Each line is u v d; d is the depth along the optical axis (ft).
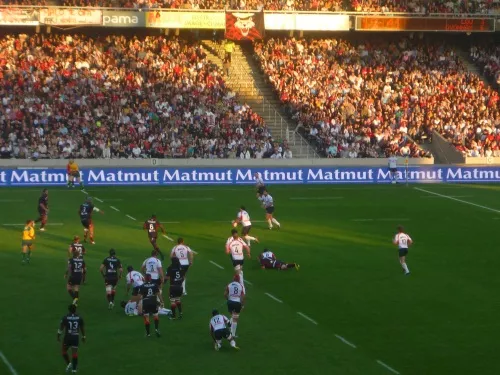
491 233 190.80
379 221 203.51
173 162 271.69
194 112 290.56
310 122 296.30
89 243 171.01
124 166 263.90
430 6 331.36
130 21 304.50
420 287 142.41
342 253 167.43
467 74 328.90
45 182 246.88
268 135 287.28
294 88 308.81
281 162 279.49
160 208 214.48
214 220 199.72
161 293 132.05
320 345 112.06
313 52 326.65
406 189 256.52
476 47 343.87
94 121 278.26
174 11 307.37
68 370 100.53
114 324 119.65
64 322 100.53
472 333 118.01
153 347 110.01
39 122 273.33
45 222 183.11
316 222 200.54
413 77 324.60
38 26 306.55
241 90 311.88
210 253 165.17
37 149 263.90
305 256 164.04
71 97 284.82
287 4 325.21
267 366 103.86
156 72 301.43
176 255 133.18
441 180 273.54
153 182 254.06
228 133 283.18
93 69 296.71
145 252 164.45
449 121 307.17
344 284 143.64
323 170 266.36
